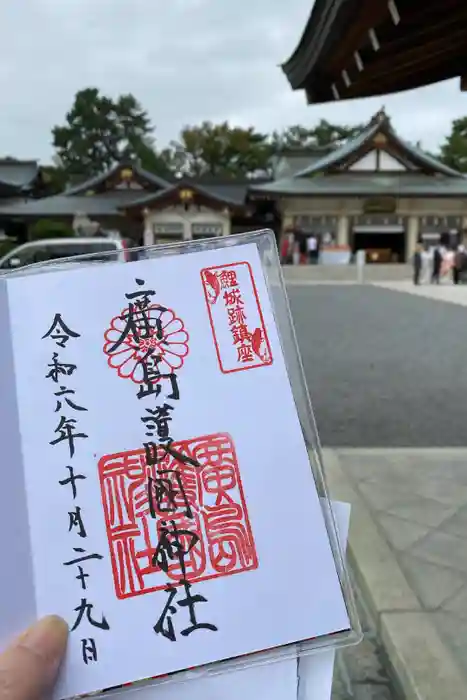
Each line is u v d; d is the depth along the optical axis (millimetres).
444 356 7992
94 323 1049
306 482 1030
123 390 1033
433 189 28375
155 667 952
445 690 2008
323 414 5441
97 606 961
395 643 2252
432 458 4262
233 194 33094
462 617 2414
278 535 1008
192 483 1016
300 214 29141
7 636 936
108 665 945
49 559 966
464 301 15664
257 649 965
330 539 1018
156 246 1093
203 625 971
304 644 971
